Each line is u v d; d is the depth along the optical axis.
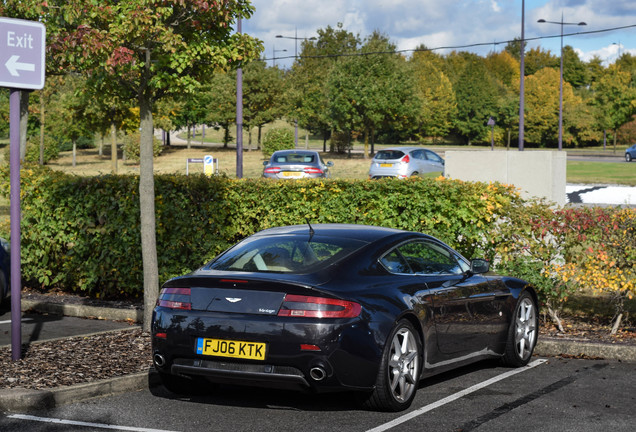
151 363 6.95
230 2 8.06
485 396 6.06
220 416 5.53
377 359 5.38
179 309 5.63
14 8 7.58
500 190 9.24
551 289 8.77
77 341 7.99
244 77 68.12
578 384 6.48
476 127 98.19
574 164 50.81
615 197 29.23
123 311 9.66
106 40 7.25
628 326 8.92
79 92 8.43
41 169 11.59
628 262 8.30
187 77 7.89
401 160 29.69
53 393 5.82
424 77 99.00
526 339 7.41
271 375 5.27
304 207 10.16
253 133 115.31
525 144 98.56
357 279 5.60
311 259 5.75
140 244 10.60
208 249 10.66
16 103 7.00
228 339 5.38
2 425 5.29
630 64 132.12
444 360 6.29
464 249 9.38
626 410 5.60
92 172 52.19
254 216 10.54
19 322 7.07
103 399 6.05
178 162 59.84
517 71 135.00
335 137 61.94
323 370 5.19
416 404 5.83
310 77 69.81
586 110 93.50
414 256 6.35
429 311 6.00
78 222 10.99
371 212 9.70
